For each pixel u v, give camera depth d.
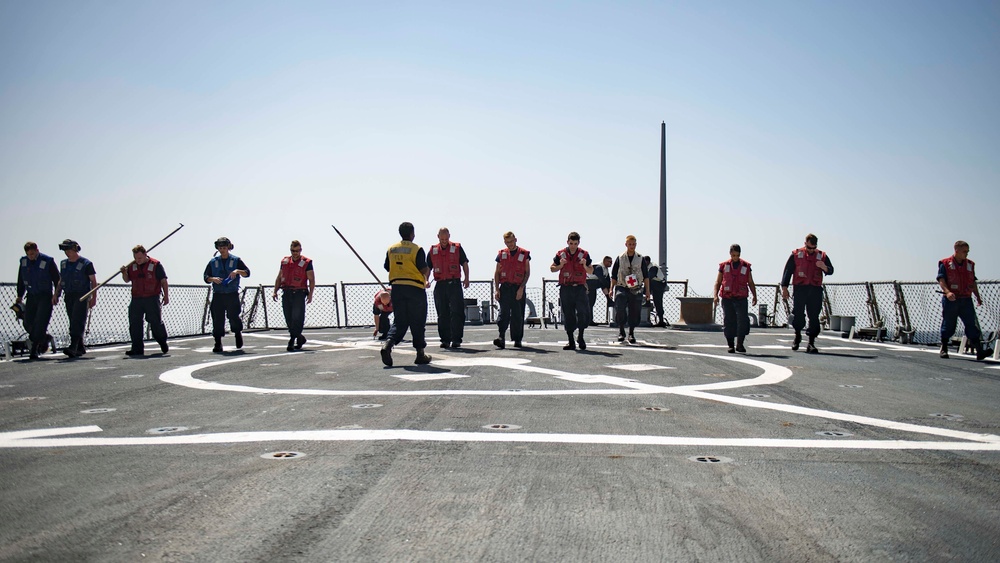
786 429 6.26
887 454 5.35
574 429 6.18
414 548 3.45
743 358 12.65
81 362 12.70
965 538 3.62
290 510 3.99
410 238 11.42
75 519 3.86
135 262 14.02
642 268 15.64
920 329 16.36
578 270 13.95
